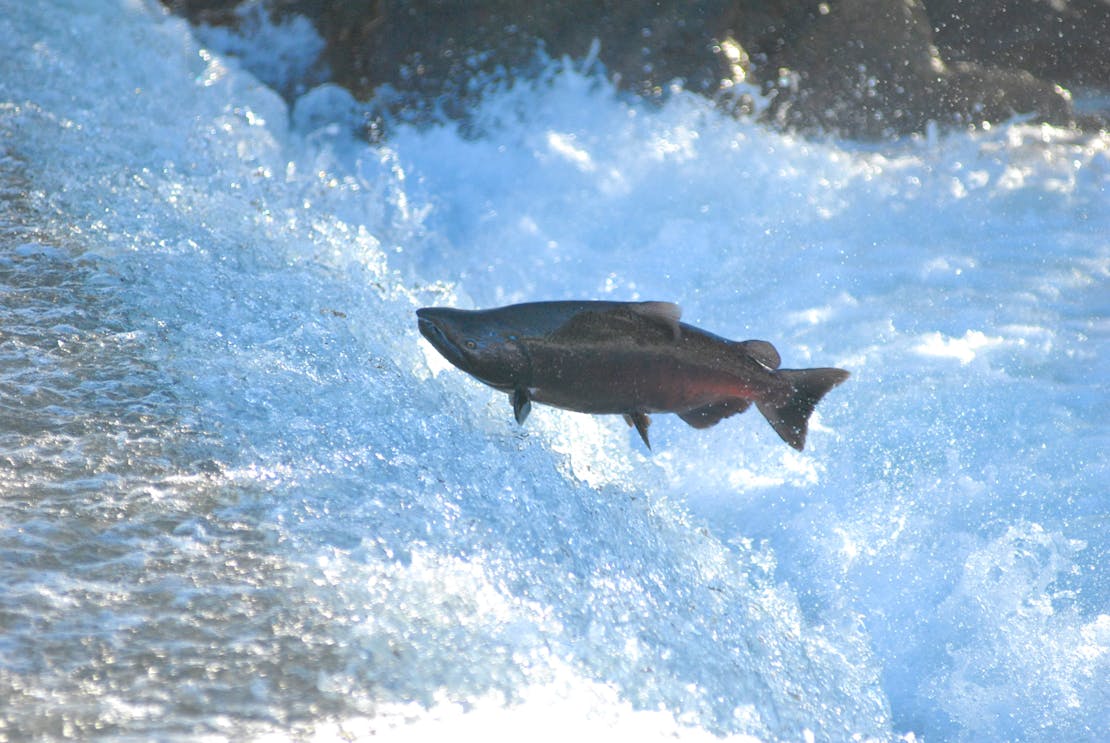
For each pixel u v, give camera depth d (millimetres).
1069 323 18859
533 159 25016
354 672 8055
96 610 8258
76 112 21297
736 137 26281
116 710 7305
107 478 10000
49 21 23875
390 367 13312
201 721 7344
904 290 20094
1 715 7090
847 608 12375
